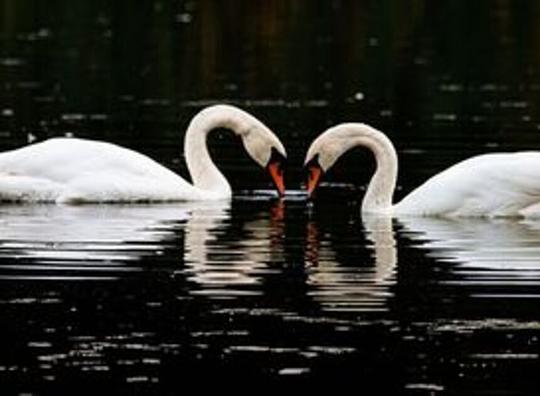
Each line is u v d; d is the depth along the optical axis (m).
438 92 36.19
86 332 12.72
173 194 20.27
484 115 31.33
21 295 14.02
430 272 15.09
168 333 12.70
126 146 25.70
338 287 14.39
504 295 14.04
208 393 11.16
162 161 23.88
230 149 25.59
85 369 11.68
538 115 31.20
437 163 23.48
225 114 21.16
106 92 35.88
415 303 13.73
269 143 21.14
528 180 18.34
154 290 14.25
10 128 28.31
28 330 12.77
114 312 13.39
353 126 19.34
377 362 11.87
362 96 35.44
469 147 25.53
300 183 22.11
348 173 23.14
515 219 18.42
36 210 19.34
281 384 11.34
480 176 18.53
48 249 16.31
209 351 12.17
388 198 19.08
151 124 29.27
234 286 14.45
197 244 16.70
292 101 34.38
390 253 16.14
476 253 16.06
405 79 39.22
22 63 42.12
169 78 39.22
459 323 13.00
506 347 12.27
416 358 11.98
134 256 15.95
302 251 16.28
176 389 11.23
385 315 13.30
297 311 13.41
